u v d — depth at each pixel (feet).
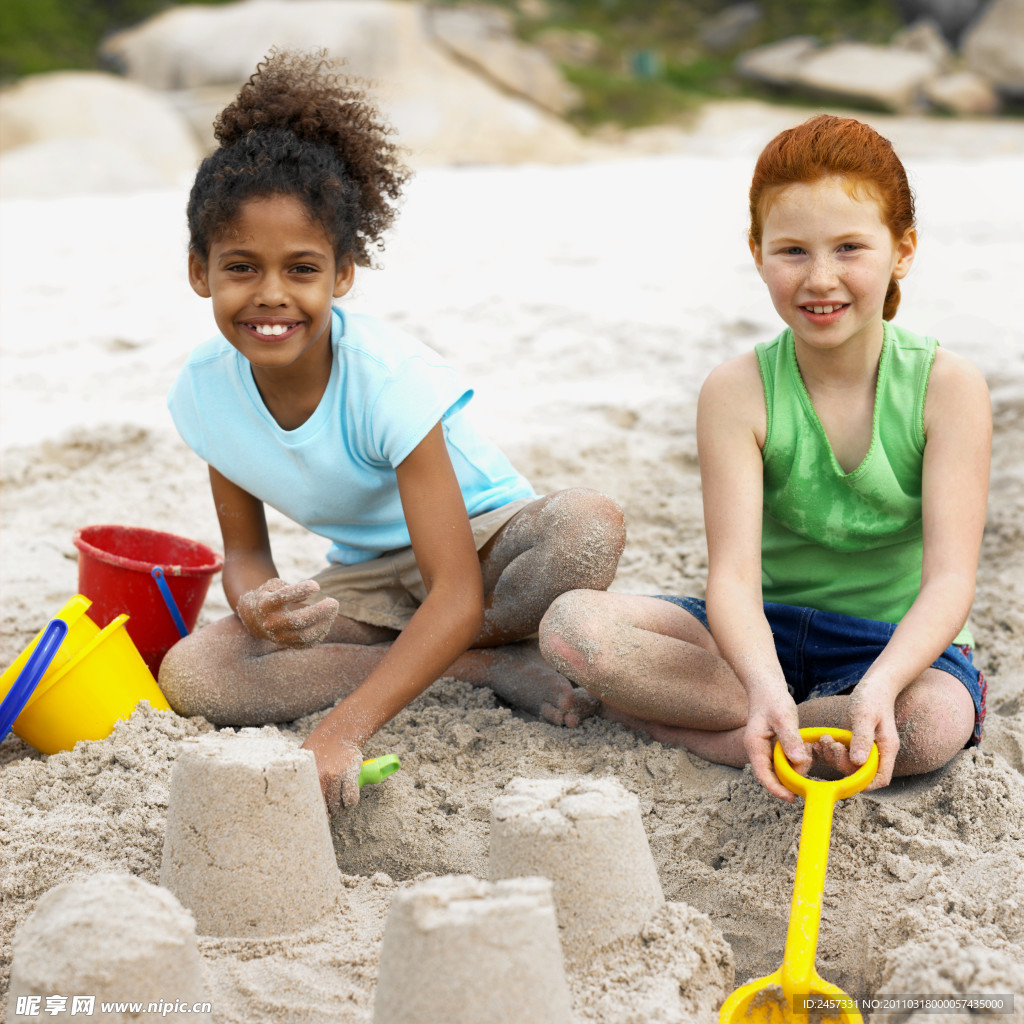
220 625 8.27
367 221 7.88
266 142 7.19
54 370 15.20
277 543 11.04
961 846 6.55
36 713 7.64
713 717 7.35
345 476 7.97
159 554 9.20
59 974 4.86
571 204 25.38
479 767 7.50
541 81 56.95
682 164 33.19
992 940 5.70
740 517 7.34
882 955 5.80
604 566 7.88
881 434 7.34
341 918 6.18
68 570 10.44
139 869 6.49
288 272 7.17
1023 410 12.63
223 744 6.22
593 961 5.66
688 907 5.85
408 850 6.89
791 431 7.45
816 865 5.76
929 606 6.78
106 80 43.86
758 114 59.72
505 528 8.32
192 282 7.77
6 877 6.34
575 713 7.88
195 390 8.16
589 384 14.23
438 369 7.83
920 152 48.75
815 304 6.93
